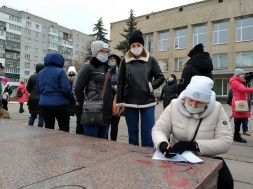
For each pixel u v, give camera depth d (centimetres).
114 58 502
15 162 219
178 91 377
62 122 457
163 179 181
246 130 719
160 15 3425
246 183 353
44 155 242
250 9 2769
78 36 8319
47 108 448
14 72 6556
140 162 220
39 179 180
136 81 378
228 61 2911
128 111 388
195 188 166
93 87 361
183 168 204
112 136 529
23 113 1223
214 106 256
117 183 173
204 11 3070
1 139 312
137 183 173
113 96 511
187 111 257
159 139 250
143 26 3578
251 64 2780
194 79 252
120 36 3778
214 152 246
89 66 363
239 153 514
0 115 585
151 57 396
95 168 204
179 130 260
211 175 196
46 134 347
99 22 4006
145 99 379
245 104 615
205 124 254
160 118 277
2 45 6206
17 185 170
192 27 3173
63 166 209
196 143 243
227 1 2912
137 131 390
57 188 165
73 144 287
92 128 354
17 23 6575
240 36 2856
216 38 3017
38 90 473
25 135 339
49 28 7406
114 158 233
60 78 445
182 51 3247
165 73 3388
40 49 7225
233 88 622
